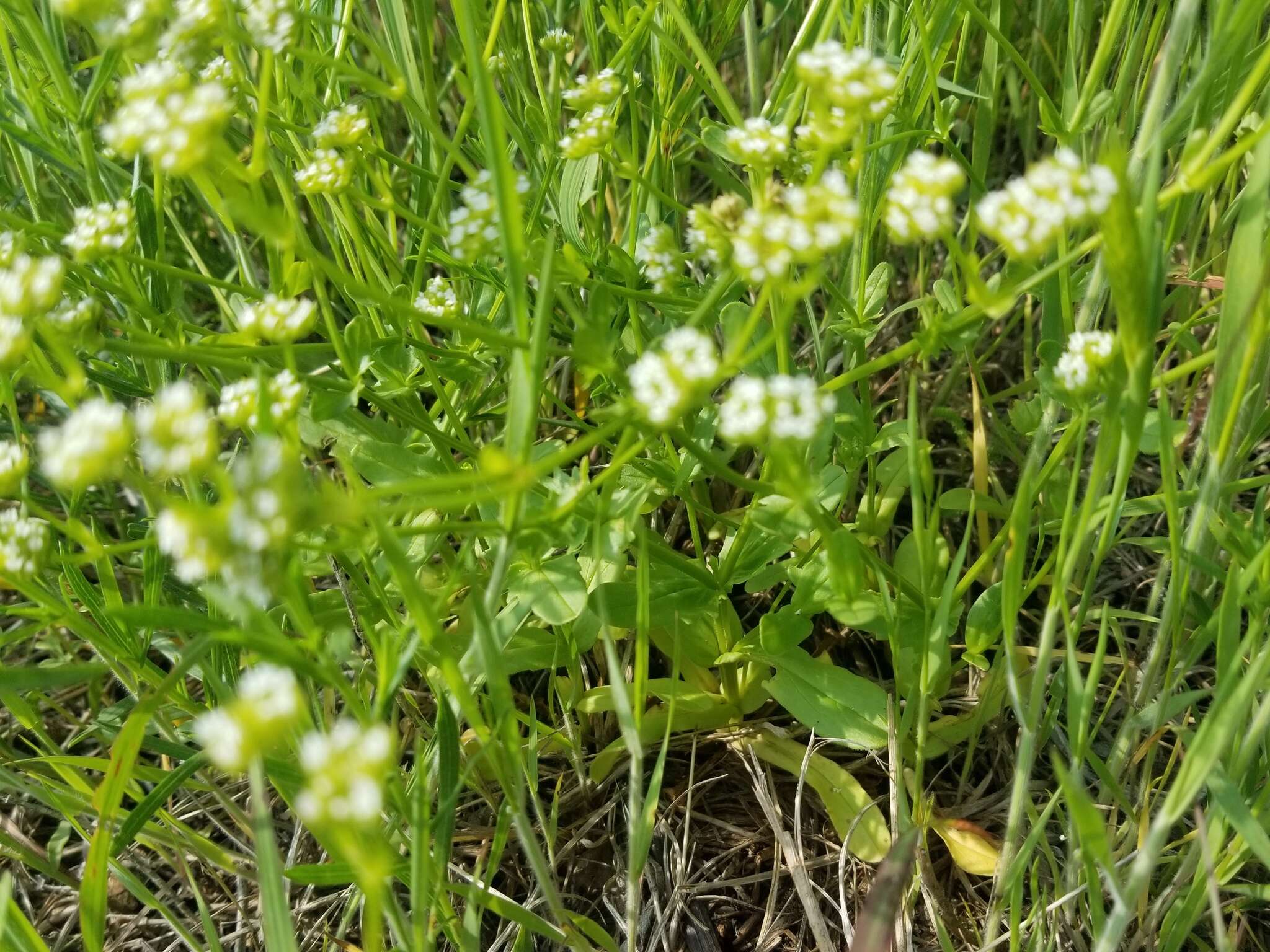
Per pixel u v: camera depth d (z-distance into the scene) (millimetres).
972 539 307
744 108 380
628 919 196
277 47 180
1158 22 240
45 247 219
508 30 312
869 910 152
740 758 267
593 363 167
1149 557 311
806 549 251
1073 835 195
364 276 265
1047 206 140
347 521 134
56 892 268
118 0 180
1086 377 163
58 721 302
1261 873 236
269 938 149
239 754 116
